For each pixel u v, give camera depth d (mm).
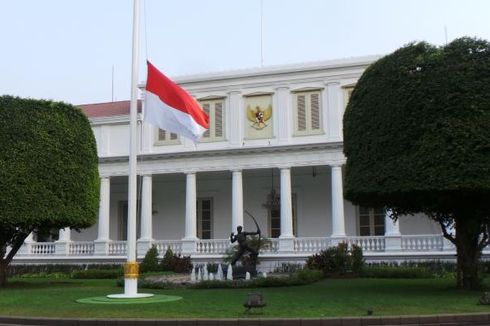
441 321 12367
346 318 12070
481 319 12492
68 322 12484
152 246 33312
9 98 22906
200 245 34125
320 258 28250
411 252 30609
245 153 33969
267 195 37188
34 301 16797
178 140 35844
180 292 19391
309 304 14773
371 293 18109
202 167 34781
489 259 28250
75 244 36406
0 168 21859
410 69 17859
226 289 20766
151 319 12219
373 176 18125
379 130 18328
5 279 24234
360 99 19406
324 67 33844
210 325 11938
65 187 23203
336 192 32219
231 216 37688
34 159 22516
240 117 34938
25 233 24000
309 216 36312
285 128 34062
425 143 17125
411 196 17969
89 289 21625
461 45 17438
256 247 30172
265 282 21516
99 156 36469
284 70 34406
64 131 23719
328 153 32688
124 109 38531
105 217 36062
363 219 35000
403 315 12508
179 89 18422
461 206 18594
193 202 34719
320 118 33656
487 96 16844
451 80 17078
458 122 16766
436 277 26562
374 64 19312
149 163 35812
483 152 16547
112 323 12203
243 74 35031
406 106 17703
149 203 35531
